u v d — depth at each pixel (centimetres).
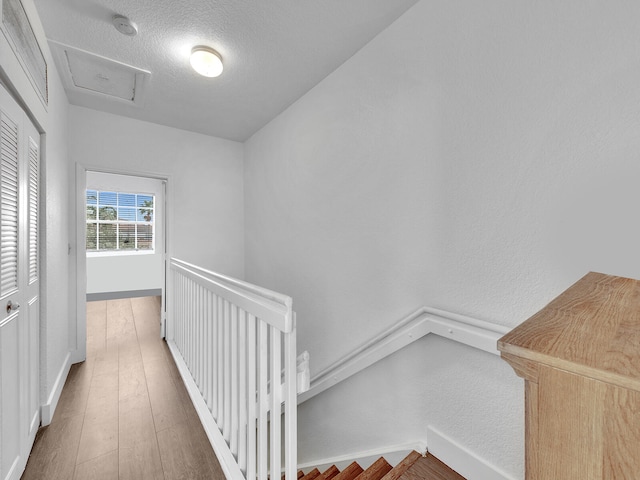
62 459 148
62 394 210
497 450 121
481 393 126
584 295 47
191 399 203
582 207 98
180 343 276
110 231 593
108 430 171
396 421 164
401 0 151
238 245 363
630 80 88
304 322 246
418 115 152
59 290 217
